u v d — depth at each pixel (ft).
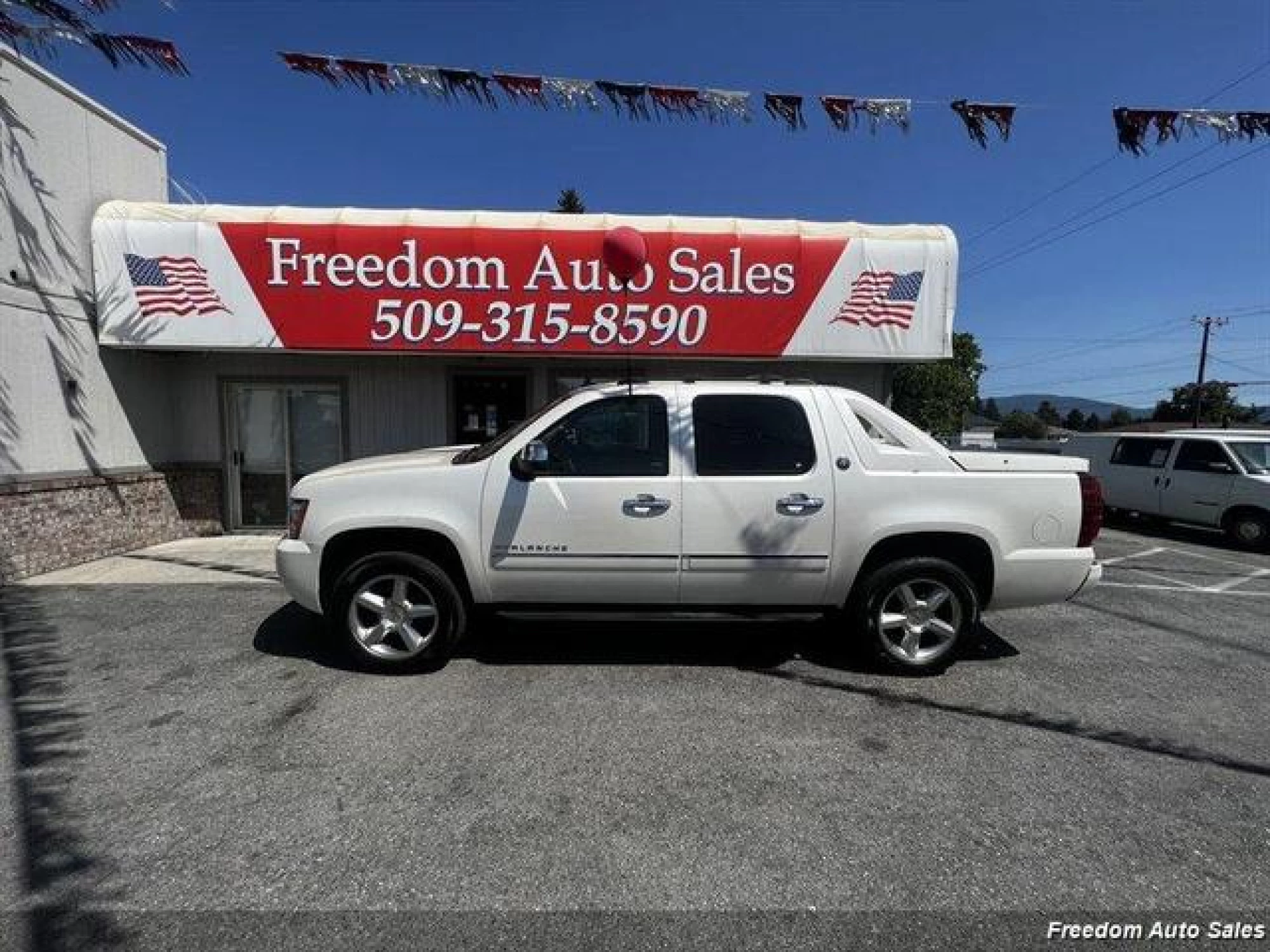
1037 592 16.05
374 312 29.48
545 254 29.68
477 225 29.71
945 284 30.76
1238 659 17.93
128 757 12.05
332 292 29.30
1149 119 20.40
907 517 15.67
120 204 28.60
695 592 15.92
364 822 10.23
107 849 9.51
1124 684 16.08
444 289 29.58
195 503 33.27
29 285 24.91
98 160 28.43
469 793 11.03
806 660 17.16
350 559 16.24
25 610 20.81
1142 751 12.80
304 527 15.83
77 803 10.60
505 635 18.83
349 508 15.69
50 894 8.61
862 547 15.75
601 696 14.83
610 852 9.63
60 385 26.37
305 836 9.87
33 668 16.14
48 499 25.80
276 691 14.90
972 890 9.01
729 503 15.58
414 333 29.71
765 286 30.22
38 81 25.31
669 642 18.35
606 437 15.87
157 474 31.48
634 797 11.02
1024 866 9.48
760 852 9.68
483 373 34.19
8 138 23.98
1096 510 16.07
